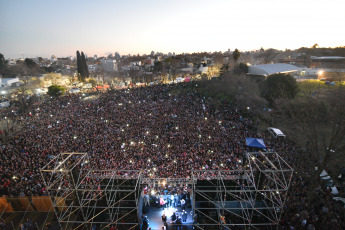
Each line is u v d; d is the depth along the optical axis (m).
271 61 124.94
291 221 13.76
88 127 33.72
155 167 21.20
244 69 62.78
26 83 71.69
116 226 14.25
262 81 50.31
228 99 49.28
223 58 125.12
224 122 35.19
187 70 102.19
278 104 36.56
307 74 65.56
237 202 15.41
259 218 14.96
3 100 58.50
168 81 87.12
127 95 54.94
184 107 43.34
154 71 104.31
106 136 29.72
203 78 65.88
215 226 14.77
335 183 18.83
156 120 36.16
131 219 15.16
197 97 51.62
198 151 24.38
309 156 23.03
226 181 16.58
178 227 14.35
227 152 24.42
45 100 57.69
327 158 16.61
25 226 14.81
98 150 25.28
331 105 26.94
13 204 16.27
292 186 17.36
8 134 31.39
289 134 30.17
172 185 18.44
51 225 14.96
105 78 102.69
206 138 28.39
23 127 35.53
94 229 13.79
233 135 29.41
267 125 35.00
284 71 64.56
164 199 17.17
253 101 43.16
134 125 34.16
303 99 37.78
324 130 26.27
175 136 29.17
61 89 64.38
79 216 15.33
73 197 15.25
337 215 13.99
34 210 16.30
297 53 145.38
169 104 46.06
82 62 91.44
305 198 15.98
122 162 22.47
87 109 44.66
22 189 18.30
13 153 25.19
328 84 46.53
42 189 17.83
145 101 49.75
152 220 15.36
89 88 76.62
